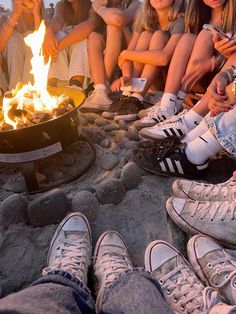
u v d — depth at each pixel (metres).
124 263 1.37
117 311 0.97
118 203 1.72
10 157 1.74
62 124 1.75
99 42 2.77
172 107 2.33
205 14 2.35
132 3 2.86
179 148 1.82
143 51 2.56
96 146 2.15
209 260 1.35
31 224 1.62
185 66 2.36
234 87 1.58
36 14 2.84
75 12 2.93
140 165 1.86
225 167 1.91
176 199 1.59
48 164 1.97
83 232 1.53
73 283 1.06
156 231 1.61
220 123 1.69
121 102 2.45
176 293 1.25
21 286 1.46
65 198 1.65
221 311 1.06
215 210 1.48
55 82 2.95
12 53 2.87
